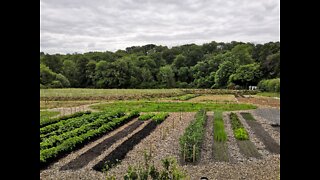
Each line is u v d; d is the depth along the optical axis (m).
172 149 16.20
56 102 45.44
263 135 20.92
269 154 15.62
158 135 20.08
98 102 46.19
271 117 30.12
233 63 88.00
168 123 25.47
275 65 78.56
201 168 12.78
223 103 44.97
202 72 93.00
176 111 34.50
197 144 15.78
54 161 13.89
